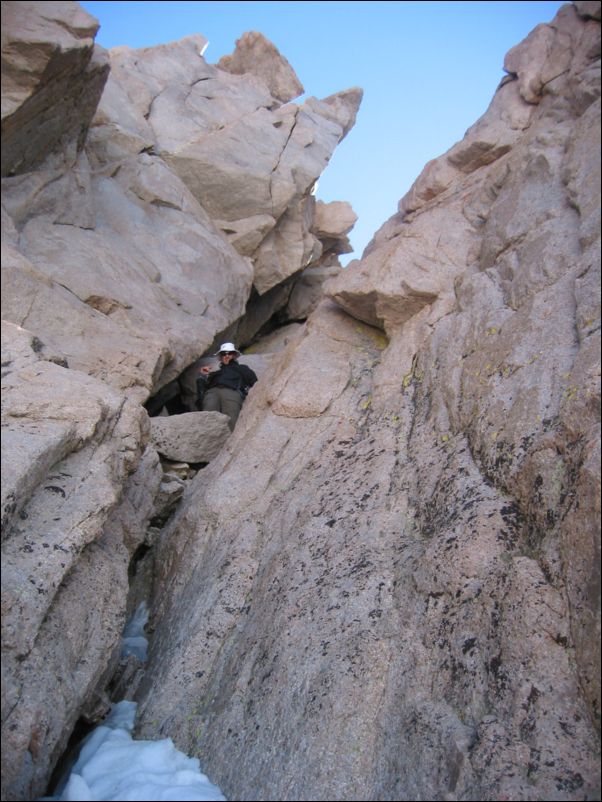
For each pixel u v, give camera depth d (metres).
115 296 7.80
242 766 4.22
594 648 3.71
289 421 6.93
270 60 13.52
